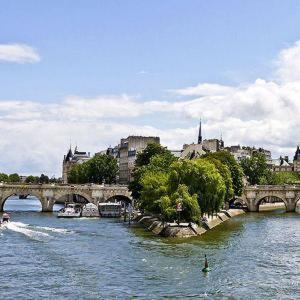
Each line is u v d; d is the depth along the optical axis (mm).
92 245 110500
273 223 166000
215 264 88500
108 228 148750
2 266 86688
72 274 80438
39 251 101688
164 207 129000
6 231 134375
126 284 74250
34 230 138750
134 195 183750
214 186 136500
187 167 134750
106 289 71562
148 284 74312
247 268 85625
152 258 93875
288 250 104625
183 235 124688
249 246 109688
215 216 170625
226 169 180375
